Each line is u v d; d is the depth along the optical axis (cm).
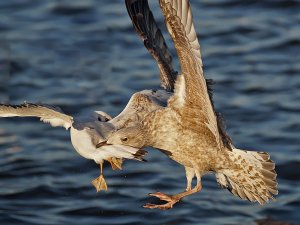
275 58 2009
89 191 1488
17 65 2003
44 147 1655
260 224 1382
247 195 1108
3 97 1869
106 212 1418
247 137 1659
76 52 2067
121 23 2197
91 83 1919
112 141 940
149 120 1036
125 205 1438
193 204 1434
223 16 2214
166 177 1520
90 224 1386
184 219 1391
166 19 959
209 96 1010
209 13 2233
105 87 1895
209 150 1062
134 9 1141
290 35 2105
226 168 1084
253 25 2159
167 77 1126
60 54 2061
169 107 1038
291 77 1919
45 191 1487
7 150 1642
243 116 1753
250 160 1073
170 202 1071
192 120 1038
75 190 1491
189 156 1066
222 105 1797
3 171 1559
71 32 2167
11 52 2059
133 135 1014
